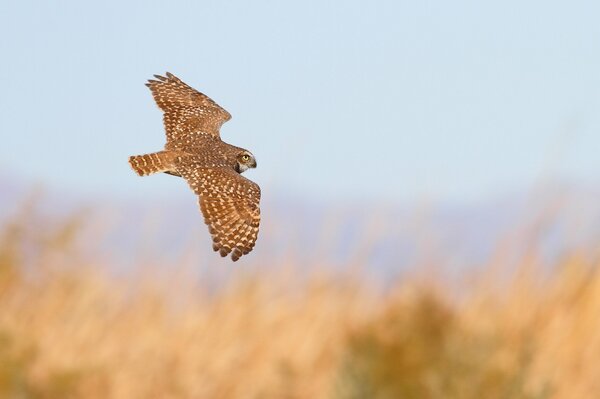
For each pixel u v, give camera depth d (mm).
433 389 16062
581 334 17844
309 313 17906
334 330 17688
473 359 16125
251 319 18219
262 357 18062
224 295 18375
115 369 17797
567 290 18047
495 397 16156
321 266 17953
